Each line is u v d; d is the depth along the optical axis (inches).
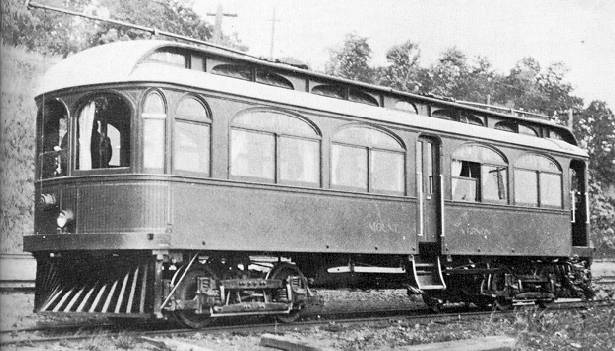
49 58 786.2
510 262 589.3
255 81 438.6
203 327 390.0
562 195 615.8
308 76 462.6
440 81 1211.9
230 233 388.8
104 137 380.5
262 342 338.0
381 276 493.7
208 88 383.2
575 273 638.5
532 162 590.2
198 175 378.6
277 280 419.2
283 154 418.0
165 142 366.9
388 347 334.0
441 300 545.3
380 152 475.5
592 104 1192.2
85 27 842.2
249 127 402.3
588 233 644.7
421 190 504.7
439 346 318.3
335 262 463.5
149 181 363.6
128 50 385.4
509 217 564.1
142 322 415.5
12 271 676.7
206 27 972.6
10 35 738.8
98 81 374.3
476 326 430.3
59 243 373.4
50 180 389.4
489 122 596.1
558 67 1200.8
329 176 441.4
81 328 371.9
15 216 761.0
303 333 383.2
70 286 390.6
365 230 460.4
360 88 491.8
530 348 354.0
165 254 361.7
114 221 366.6
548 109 1200.8
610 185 1196.5
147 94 367.6
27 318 427.2
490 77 1242.0
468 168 537.3
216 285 390.3
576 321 454.6
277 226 411.5
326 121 442.0
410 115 503.2
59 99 389.4
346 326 411.5
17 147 758.5
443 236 509.0
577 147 656.4
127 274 368.8
